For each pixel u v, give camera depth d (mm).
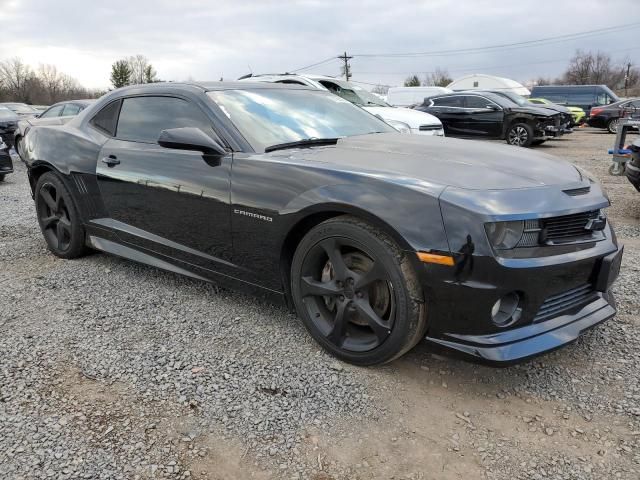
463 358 2299
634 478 1912
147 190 3414
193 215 3160
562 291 2363
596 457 2029
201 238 3176
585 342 2904
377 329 2473
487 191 2273
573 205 2354
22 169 11266
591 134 20531
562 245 2311
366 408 2352
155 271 4129
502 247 2170
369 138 3316
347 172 2531
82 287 3816
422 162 2648
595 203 2467
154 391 2494
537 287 2234
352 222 2463
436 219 2223
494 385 2520
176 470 1992
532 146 14750
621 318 3178
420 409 2346
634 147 5719
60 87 69750
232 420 2277
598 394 2430
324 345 2758
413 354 2791
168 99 3502
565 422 2242
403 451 2088
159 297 3609
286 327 3119
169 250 3434
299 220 2641
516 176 2475
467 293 2191
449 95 14938
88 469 1992
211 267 3205
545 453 2059
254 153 2951
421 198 2271
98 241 4062
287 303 2928
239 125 3131
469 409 2342
